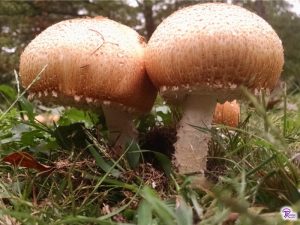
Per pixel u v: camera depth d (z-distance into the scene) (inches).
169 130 8.3
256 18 6.3
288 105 14.1
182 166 6.8
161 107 10.2
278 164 5.6
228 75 6.0
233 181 5.0
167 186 6.6
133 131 7.7
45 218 5.1
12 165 6.9
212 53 5.9
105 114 7.4
